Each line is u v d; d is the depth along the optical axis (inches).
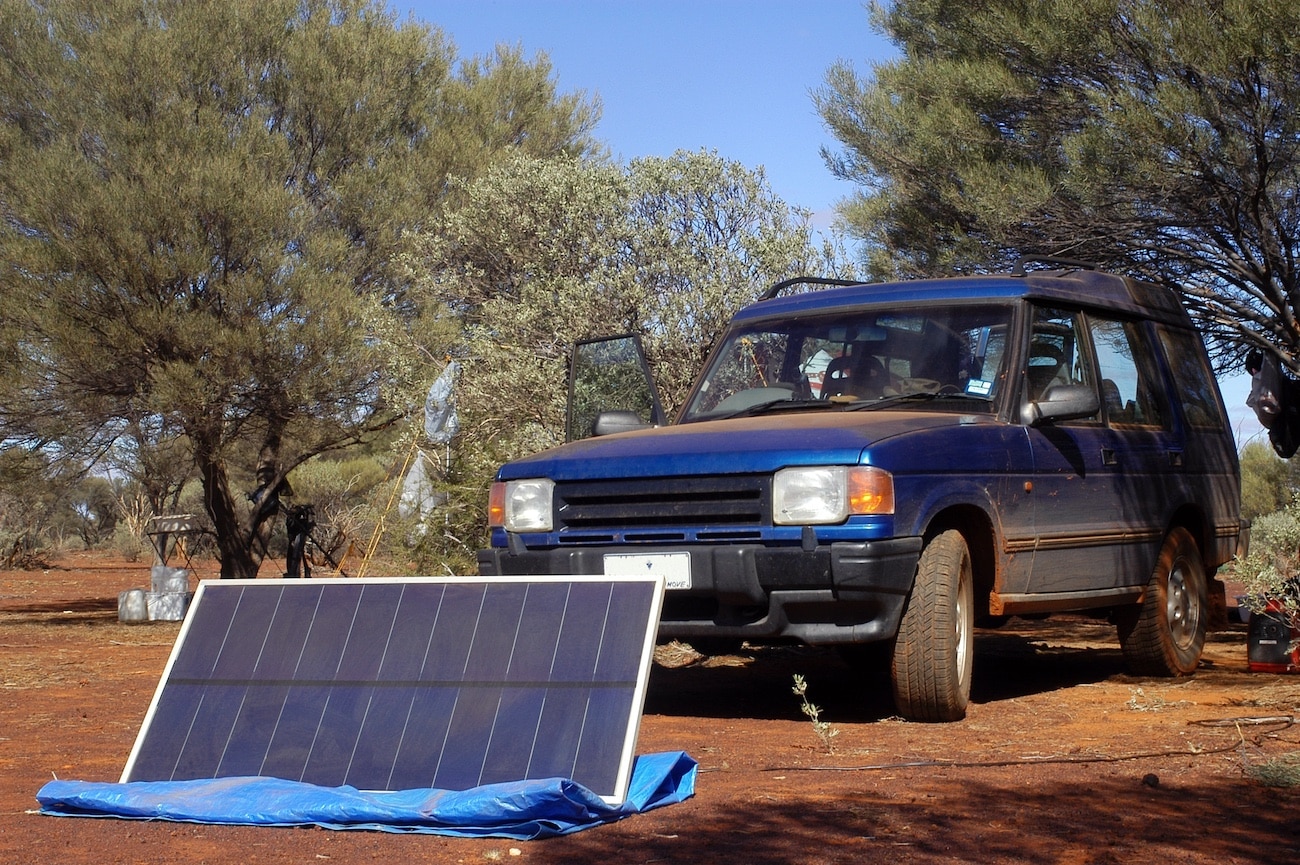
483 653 162.7
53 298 572.4
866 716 240.2
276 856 138.2
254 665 171.9
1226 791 163.5
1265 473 844.6
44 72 634.2
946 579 219.1
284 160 649.6
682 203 473.4
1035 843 139.5
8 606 767.1
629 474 226.4
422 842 143.6
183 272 585.6
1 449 641.6
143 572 1164.5
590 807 145.7
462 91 789.2
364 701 163.8
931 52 533.0
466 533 483.5
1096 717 227.9
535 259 494.6
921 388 252.4
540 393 454.9
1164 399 301.0
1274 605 258.4
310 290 601.0
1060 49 443.2
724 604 221.1
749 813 154.7
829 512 210.2
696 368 443.2
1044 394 256.8
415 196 681.0
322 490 1051.9
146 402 601.3
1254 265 454.3
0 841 146.8
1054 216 464.4
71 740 229.3
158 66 618.5
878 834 143.9
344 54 703.7
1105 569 267.6
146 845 144.0
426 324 580.1
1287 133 401.1
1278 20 378.9
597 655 157.6
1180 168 417.1
